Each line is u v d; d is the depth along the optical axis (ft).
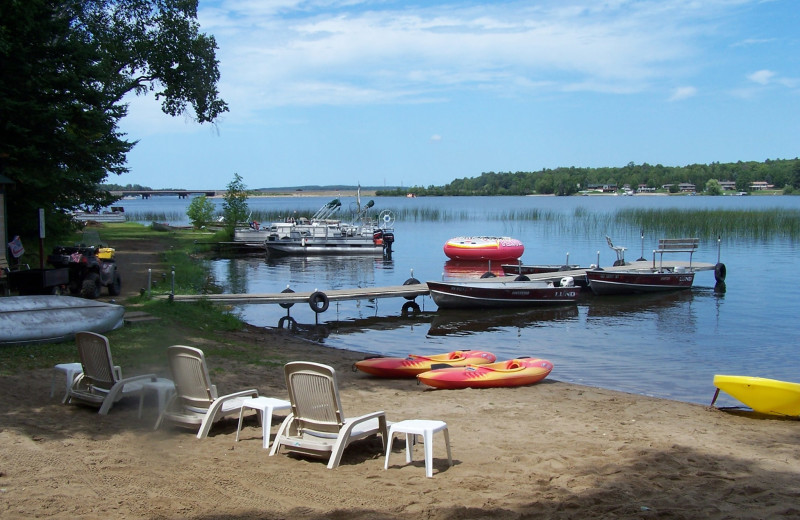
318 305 68.74
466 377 36.76
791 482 21.53
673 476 21.77
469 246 124.88
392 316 71.15
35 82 63.62
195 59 120.57
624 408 32.27
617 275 83.20
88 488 18.58
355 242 137.69
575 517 17.98
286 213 232.53
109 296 57.41
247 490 19.12
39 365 32.24
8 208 67.31
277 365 39.01
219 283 96.02
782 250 128.47
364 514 17.60
